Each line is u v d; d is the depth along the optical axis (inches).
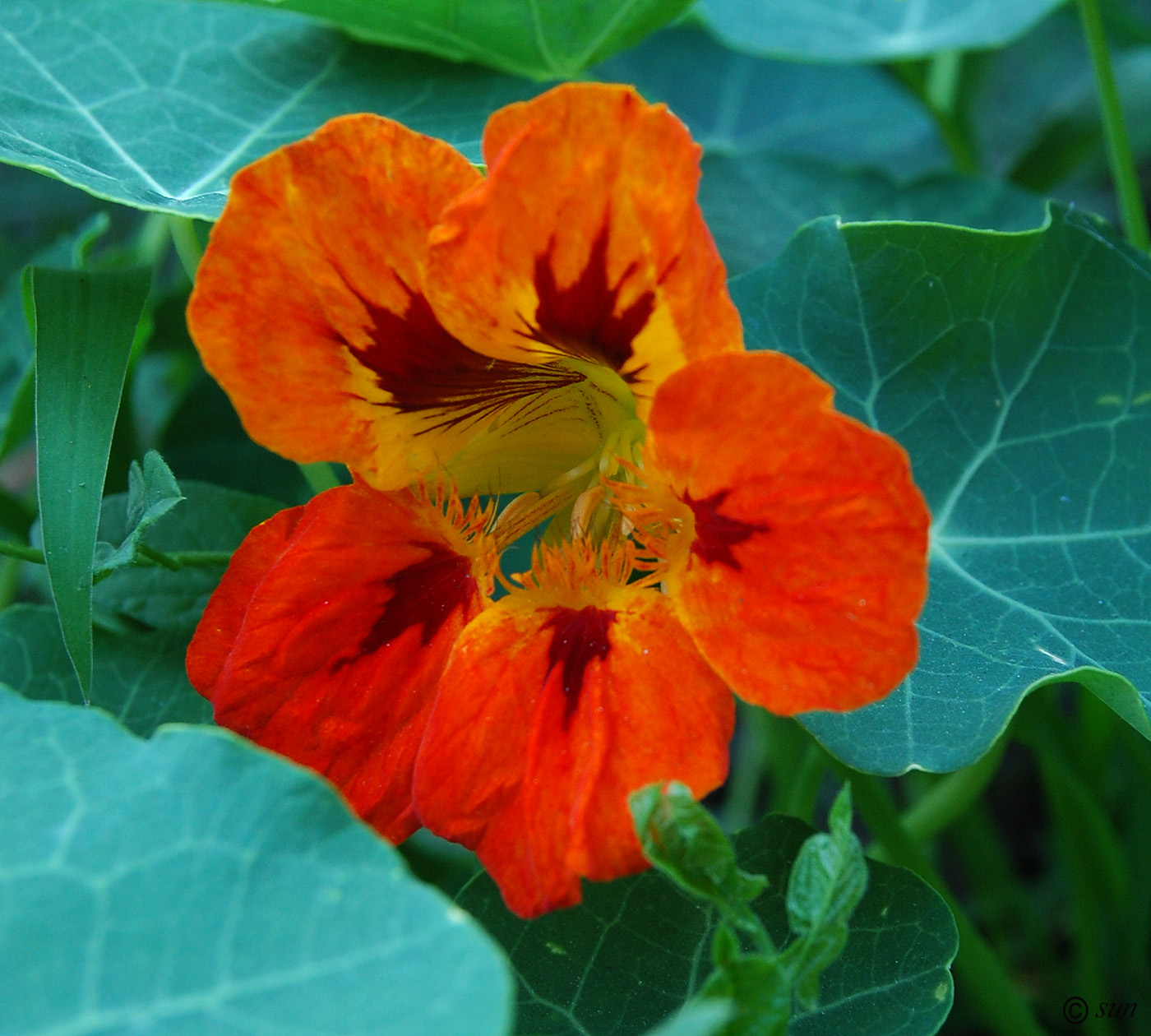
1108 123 11.1
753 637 8.1
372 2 10.1
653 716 8.2
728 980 7.7
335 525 8.6
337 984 7.3
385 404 8.6
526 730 8.4
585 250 8.1
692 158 7.9
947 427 9.7
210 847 7.6
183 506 9.9
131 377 10.9
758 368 7.8
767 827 8.9
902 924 8.6
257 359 8.3
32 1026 7.2
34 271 9.2
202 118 10.1
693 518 8.3
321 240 8.2
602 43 10.5
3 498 11.2
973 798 10.4
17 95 9.8
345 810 7.6
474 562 8.8
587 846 8.1
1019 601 9.3
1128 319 9.7
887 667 7.8
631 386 8.5
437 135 10.2
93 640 9.7
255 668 8.5
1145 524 9.4
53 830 7.6
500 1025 7.2
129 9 10.4
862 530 7.8
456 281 8.2
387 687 8.6
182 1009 7.3
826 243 9.8
